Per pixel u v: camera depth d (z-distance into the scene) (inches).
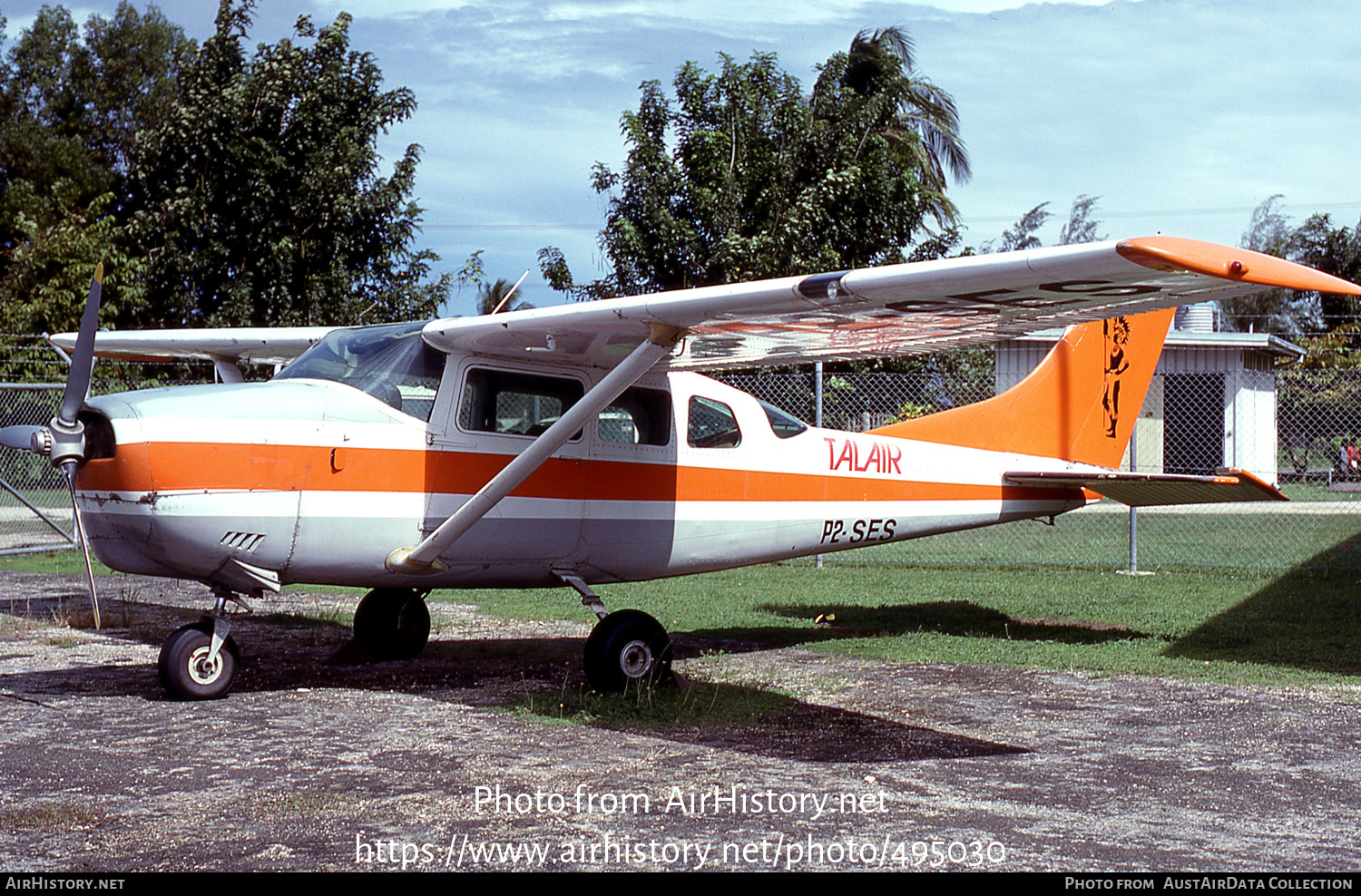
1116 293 172.6
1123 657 272.5
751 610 355.9
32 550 483.2
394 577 229.6
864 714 214.1
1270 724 205.8
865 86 866.8
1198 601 365.1
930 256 735.1
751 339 227.0
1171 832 143.6
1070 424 328.8
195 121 751.1
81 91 1237.1
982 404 315.0
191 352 313.6
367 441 220.8
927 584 415.2
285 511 213.0
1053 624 326.6
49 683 242.2
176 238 761.6
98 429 204.4
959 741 192.9
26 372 753.6
